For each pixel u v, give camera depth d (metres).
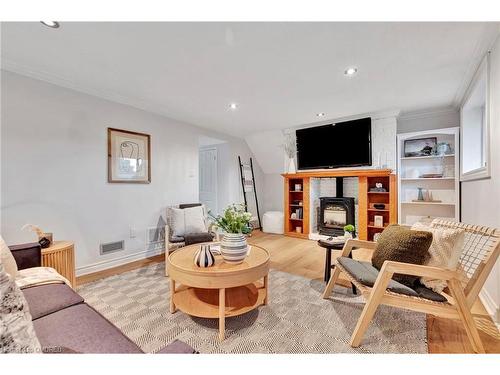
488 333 1.60
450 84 2.67
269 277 2.60
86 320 1.10
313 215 4.67
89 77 2.46
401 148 3.86
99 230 2.87
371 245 2.08
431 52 2.02
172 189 3.74
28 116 2.34
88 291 2.25
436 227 1.82
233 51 1.99
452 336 1.57
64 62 2.16
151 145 3.45
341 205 4.38
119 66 2.24
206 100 3.12
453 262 1.51
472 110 3.07
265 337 1.57
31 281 1.41
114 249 3.01
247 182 5.48
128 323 1.73
